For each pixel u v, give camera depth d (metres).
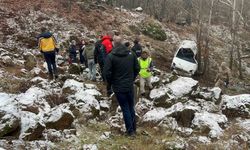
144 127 9.32
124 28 32.56
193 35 40.00
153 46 31.92
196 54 27.77
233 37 34.06
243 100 10.56
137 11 39.94
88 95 10.30
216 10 47.31
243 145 8.21
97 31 29.17
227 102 10.73
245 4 45.09
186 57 27.27
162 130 8.95
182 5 44.59
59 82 13.27
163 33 35.50
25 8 27.34
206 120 9.14
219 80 23.38
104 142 8.08
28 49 22.47
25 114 8.02
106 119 10.02
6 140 7.22
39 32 25.19
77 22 28.91
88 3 33.81
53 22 27.28
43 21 26.88
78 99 10.09
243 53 39.66
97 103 10.14
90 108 9.84
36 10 27.78
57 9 29.23
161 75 15.29
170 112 9.63
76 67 16.81
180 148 7.80
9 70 15.27
